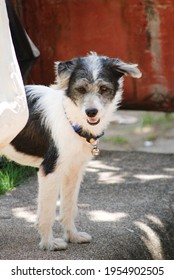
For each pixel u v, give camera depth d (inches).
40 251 212.2
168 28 315.3
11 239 221.9
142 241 226.8
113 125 402.0
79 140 209.3
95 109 199.3
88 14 320.8
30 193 272.1
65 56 327.3
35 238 223.0
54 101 212.7
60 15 322.7
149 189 276.7
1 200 262.8
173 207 258.2
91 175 296.5
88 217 242.7
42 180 209.2
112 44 323.3
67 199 218.7
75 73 208.1
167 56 319.0
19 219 241.1
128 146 364.8
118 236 225.3
